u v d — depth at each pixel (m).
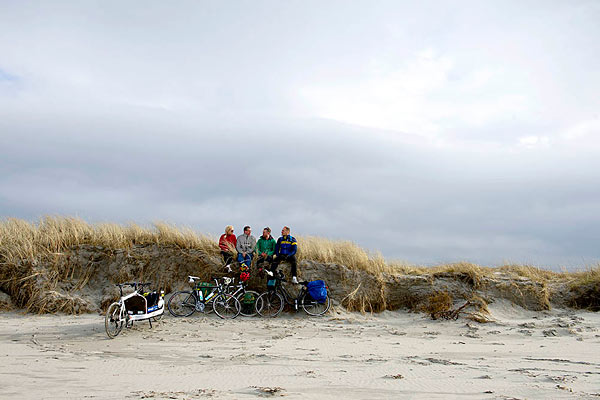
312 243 17.33
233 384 6.36
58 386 6.14
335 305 15.48
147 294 12.65
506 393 5.88
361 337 11.80
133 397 5.54
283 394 5.70
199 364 8.03
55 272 15.20
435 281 16.52
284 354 9.19
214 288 14.51
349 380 6.64
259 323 13.62
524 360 8.64
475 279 16.45
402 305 16.19
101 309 14.62
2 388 5.96
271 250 15.87
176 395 5.65
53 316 13.89
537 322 14.16
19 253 15.17
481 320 13.98
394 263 18.52
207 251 16.61
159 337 11.20
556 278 19.03
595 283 16.95
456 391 5.98
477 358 8.91
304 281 15.23
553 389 6.10
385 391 5.96
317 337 11.68
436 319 14.36
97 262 15.93
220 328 12.70
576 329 12.84
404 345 10.64
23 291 14.59
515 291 16.31
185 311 14.58
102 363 8.03
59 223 16.80
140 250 16.38
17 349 9.30
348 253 16.95
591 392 5.99
